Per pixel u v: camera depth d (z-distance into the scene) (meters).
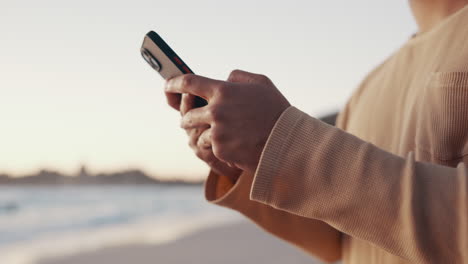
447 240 0.39
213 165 0.76
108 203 28.22
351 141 0.45
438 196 0.40
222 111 0.49
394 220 0.41
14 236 12.14
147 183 62.50
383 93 0.81
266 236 10.39
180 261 7.16
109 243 10.19
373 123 0.80
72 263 7.58
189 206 27.22
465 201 0.39
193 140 0.71
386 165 0.43
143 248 8.98
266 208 0.79
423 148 0.59
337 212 0.44
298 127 0.46
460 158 0.55
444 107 0.57
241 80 0.57
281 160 0.45
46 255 8.56
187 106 0.61
